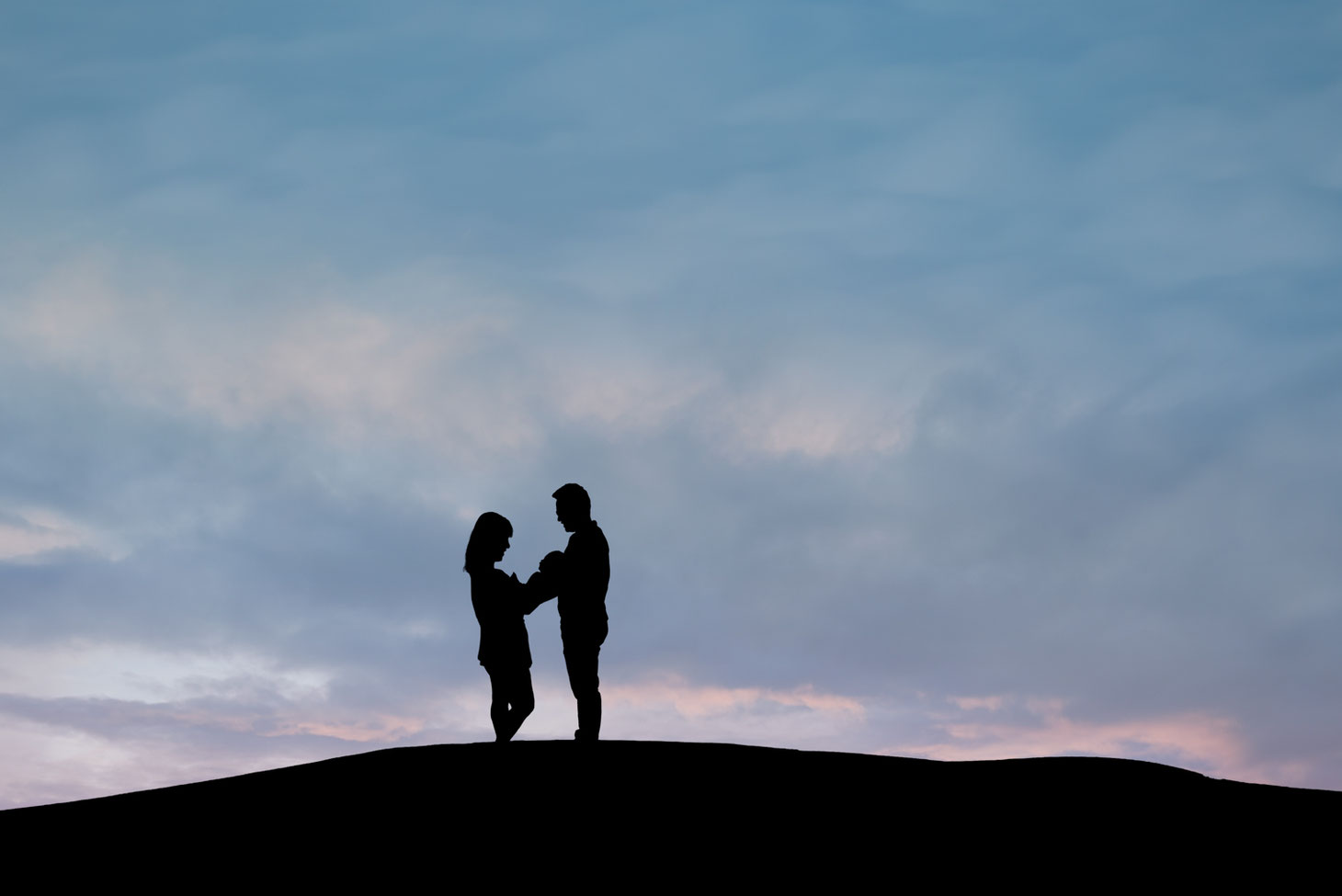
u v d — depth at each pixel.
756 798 10.63
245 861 9.74
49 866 9.95
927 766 11.73
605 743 11.98
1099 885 9.26
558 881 9.18
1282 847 10.04
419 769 11.38
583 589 12.62
